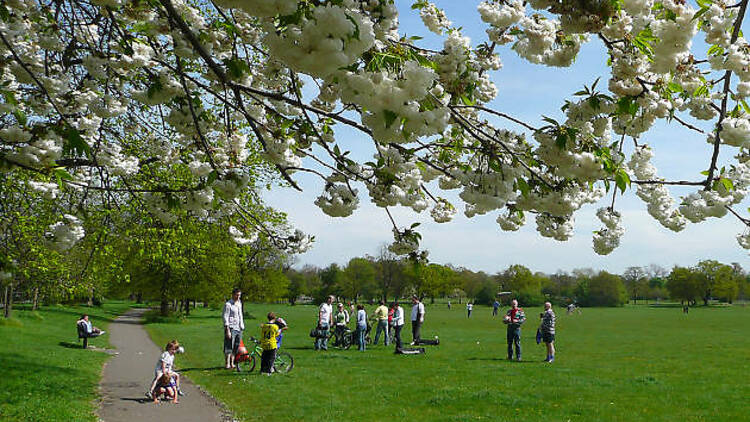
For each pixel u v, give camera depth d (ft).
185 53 12.00
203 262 112.16
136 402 30.83
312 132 10.89
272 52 6.21
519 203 10.41
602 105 10.34
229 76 9.23
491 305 310.65
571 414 30.17
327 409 30.63
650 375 44.29
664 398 34.68
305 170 11.14
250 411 29.96
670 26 10.05
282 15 6.11
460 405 31.96
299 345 65.67
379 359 52.13
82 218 15.64
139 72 14.55
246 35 13.08
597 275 337.72
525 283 329.31
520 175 9.70
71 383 34.32
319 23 5.90
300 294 309.42
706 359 56.95
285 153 11.02
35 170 10.83
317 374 42.14
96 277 59.41
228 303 43.91
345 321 63.62
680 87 11.76
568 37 11.76
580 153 9.41
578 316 178.29
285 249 15.34
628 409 31.50
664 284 413.80
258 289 151.94
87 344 58.95
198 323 116.47
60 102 13.74
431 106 7.12
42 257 47.26
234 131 13.87
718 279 305.12
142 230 44.73
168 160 20.15
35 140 10.66
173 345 32.94
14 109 10.52
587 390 36.99
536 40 11.41
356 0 7.80
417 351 58.18
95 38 15.29
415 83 6.41
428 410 30.68
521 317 53.62
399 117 6.58
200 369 44.14
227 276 120.47
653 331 103.81
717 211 12.96
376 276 299.38
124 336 75.72
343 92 6.63
